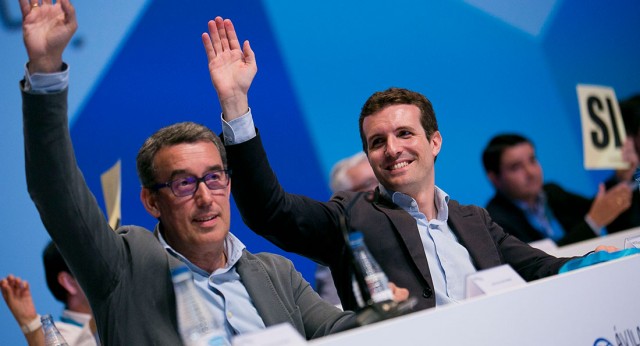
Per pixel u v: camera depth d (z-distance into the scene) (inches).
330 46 305.6
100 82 258.8
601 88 377.1
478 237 171.9
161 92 269.1
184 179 135.1
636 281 121.3
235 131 150.4
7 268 237.1
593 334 112.4
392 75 318.0
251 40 288.8
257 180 151.2
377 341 90.8
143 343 126.5
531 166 326.6
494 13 349.1
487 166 328.2
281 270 150.1
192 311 119.0
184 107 272.8
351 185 276.4
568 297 111.1
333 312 144.5
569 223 339.0
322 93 300.2
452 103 330.0
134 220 258.4
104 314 128.6
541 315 107.0
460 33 338.0
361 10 315.0
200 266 139.2
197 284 136.1
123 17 265.0
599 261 141.6
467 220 175.3
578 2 380.2
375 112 171.3
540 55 360.2
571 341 109.6
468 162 327.0
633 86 391.5
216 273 138.3
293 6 299.7
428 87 325.7
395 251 161.5
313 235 160.2
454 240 171.6
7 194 241.8
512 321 103.8
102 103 258.1
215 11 283.1
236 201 155.5
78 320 224.5
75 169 120.3
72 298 226.2
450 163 322.7
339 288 163.2
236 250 141.7
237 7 287.4
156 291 130.2
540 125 351.6
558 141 354.0
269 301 139.8
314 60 300.8
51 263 227.9
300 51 298.2
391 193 170.9
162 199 136.5
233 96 150.7
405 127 168.4
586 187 353.7
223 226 136.8
